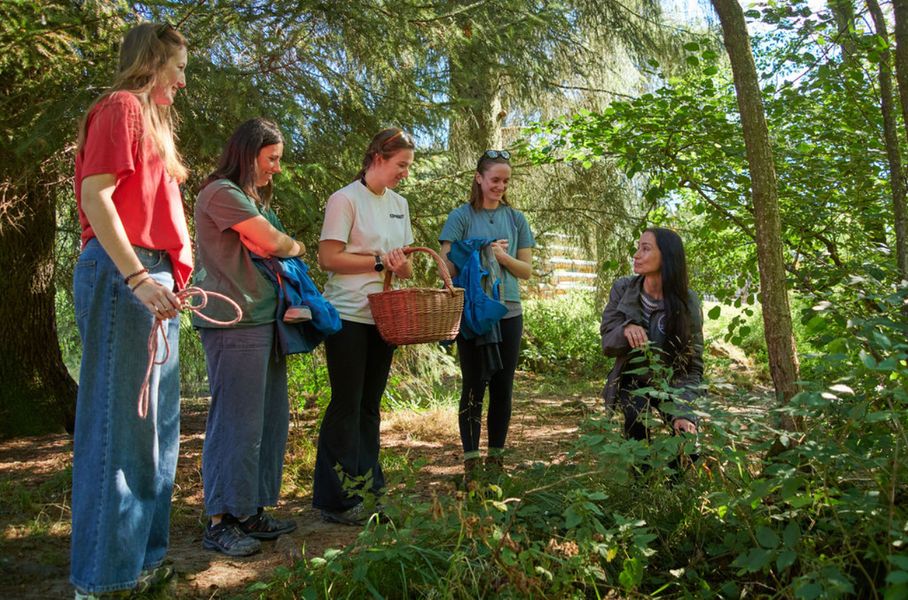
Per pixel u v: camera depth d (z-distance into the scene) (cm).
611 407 368
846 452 238
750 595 249
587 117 551
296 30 547
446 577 245
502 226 444
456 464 507
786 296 323
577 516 237
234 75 509
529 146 609
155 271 257
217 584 292
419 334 349
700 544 281
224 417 329
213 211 324
